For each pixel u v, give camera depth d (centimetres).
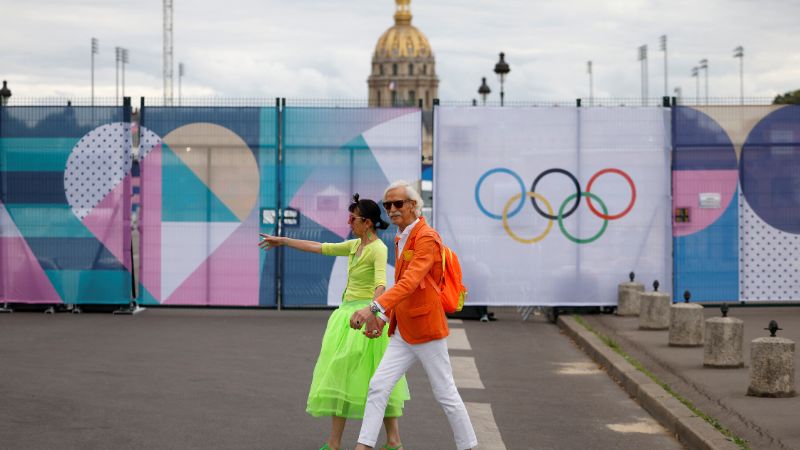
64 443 887
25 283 1961
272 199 1933
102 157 1942
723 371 1279
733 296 1962
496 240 1936
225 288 1944
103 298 1958
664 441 963
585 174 1941
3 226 1959
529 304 1939
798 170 1959
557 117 1933
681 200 1950
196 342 1571
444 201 1931
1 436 908
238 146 1933
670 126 1950
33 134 1947
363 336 849
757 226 1959
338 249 877
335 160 1928
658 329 1709
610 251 1948
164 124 1934
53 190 1950
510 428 1005
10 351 1440
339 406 842
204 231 1941
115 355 1416
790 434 913
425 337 793
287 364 1366
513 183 1934
